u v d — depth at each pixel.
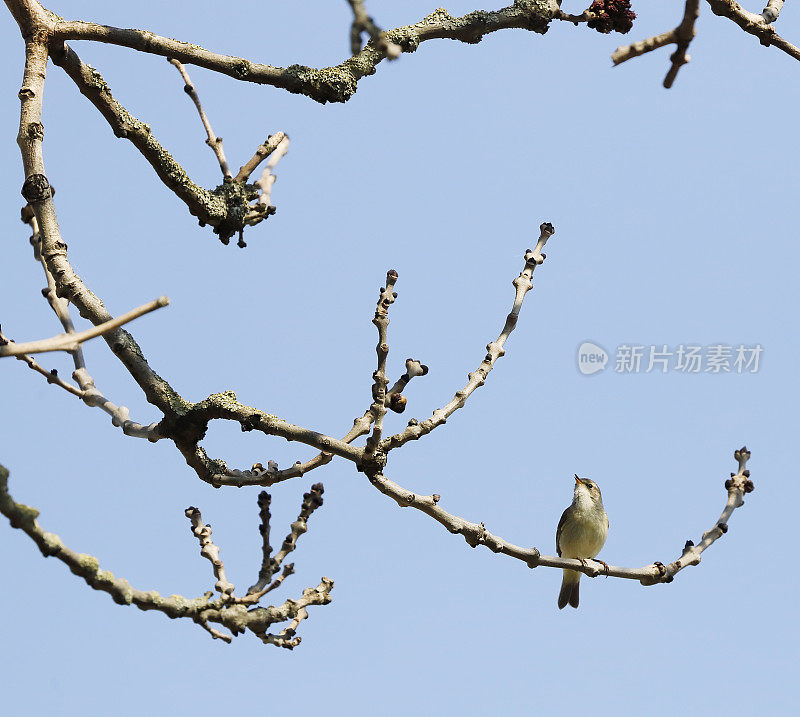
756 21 11.53
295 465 10.53
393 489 9.95
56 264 10.42
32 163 10.47
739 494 11.61
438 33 12.10
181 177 11.20
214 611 8.70
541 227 11.52
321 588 9.34
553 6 12.23
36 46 10.75
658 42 6.31
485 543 10.30
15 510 7.27
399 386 9.99
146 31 11.34
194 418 10.12
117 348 10.27
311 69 11.56
